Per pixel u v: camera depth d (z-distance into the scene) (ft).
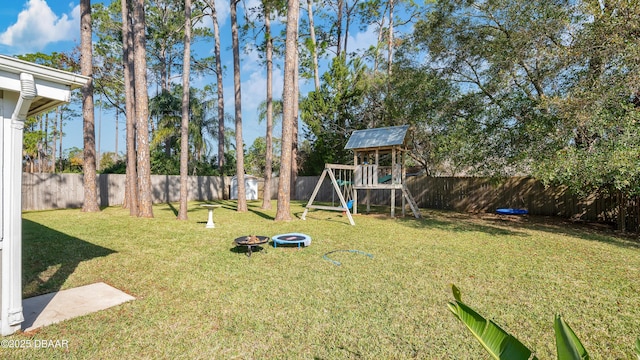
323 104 55.47
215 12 55.72
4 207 8.92
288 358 7.82
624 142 19.89
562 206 36.52
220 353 8.02
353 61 54.85
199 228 27.27
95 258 17.01
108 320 9.76
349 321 9.80
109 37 64.54
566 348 3.67
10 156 9.04
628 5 21.29
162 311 10.44
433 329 9.34
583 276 14.57
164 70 79.41
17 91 8.82
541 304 11.34
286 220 32.17
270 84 43.34
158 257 17.35
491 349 4.25
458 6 32.22
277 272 14.75
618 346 8.62
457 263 16.61
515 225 31.14
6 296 8.88
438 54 35.45
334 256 17.93
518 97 25.25
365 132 40.16
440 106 36.63
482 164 29.04
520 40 25.26
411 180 50.37
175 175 60.23
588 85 22.74
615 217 31.91
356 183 39.58
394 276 14.29
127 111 37.52
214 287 12.71
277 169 79.66
